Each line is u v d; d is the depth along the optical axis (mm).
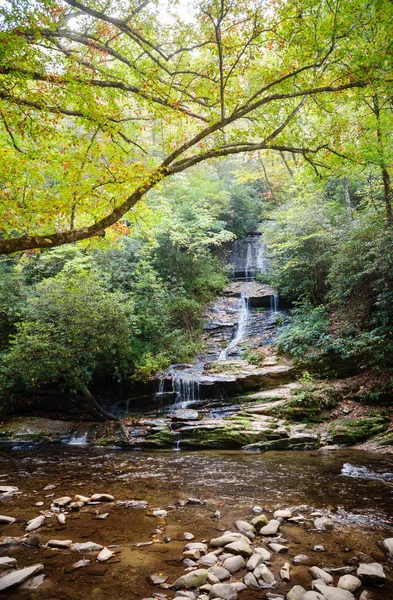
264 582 2732
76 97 4605
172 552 3266
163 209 12805
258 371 10648
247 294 17484
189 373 11367
